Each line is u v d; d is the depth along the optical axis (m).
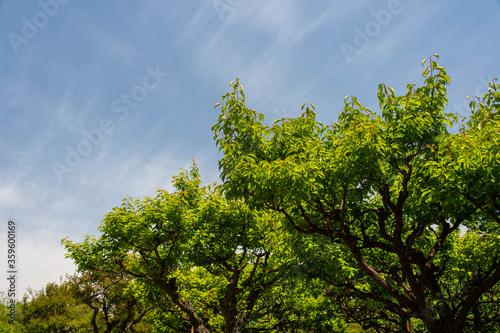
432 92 7.77
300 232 9.44
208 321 18.52
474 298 7.97
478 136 6.68
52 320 27.23
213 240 15.75
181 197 15.34
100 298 28.66
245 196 8.35
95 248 15.88
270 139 8.59
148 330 32.28
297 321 20.64
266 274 16.42
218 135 8.48
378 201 11.52
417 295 8.28
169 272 17.11
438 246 8.99
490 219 10.21
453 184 6.41
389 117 7.57
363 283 14.98
